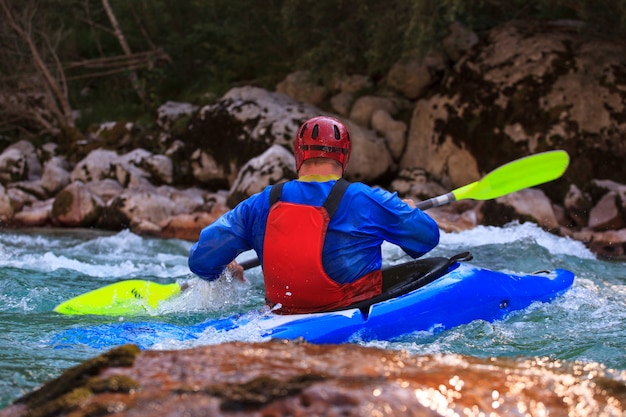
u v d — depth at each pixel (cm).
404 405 282
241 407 279
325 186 536
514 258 975
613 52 1455
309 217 525
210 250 561
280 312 550
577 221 1288
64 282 794
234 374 307
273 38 1880
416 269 617
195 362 322
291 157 1436
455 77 1541
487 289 596
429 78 1644
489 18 1736
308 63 1736
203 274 585
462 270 610
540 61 1466
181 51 2062
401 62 1656
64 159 1762
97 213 1449
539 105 1430
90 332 512
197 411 277
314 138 545
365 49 1747
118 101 2127
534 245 1042
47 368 430
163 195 1477
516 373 326
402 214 541
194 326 530
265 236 537
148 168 1627
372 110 1642
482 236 1138
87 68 2158
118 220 1412
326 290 531
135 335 505
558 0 1481
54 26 2078
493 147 1455
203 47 2095
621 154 1391
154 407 281
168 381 303
